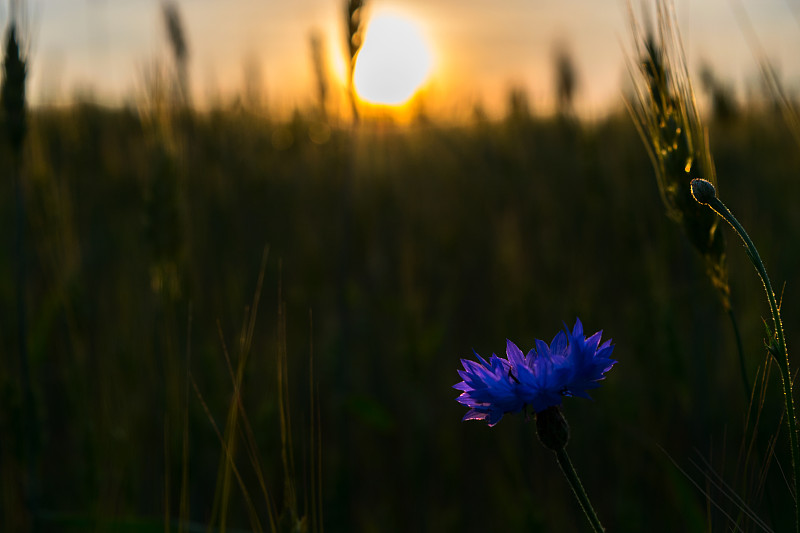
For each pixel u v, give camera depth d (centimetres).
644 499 338
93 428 278
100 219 505
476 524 368
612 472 357
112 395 330
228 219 511
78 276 347
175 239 315
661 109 198
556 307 430
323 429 407
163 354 321
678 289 350
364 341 452
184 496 208
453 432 393
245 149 571
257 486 333
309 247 507
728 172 579
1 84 272
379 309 477
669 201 198
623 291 441
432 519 359
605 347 130
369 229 537
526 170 586
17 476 299
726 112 611
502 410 127
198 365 380
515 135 646
